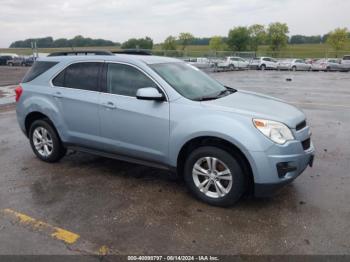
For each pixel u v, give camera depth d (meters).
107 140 4.50
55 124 4.97
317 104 10.98
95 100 4.48
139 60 4.32
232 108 3.70
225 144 3.70
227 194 3.67
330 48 67.75
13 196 4.08
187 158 3.92
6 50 67.38
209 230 3.29
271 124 3.49
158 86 4.05
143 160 4.30
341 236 3.16
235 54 40.44
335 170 4.84
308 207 3.74
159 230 3.29
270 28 69.19
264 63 37.84
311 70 36.72
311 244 3.04
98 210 3.71
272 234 3.21
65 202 3.91
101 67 4.55
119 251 2.96
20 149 6.05
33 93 5.17
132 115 4.16
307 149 3.84
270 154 3.44
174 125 3.86
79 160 5.44
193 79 4.57
